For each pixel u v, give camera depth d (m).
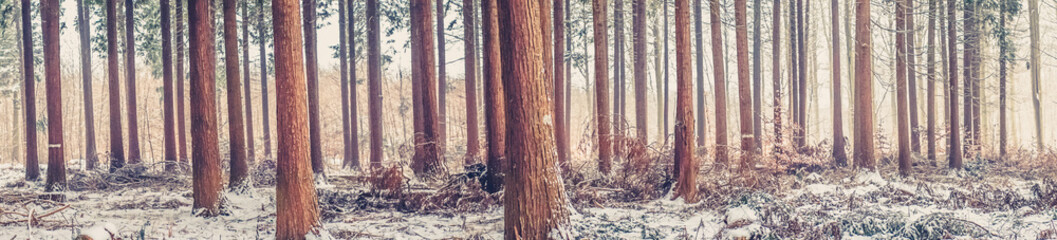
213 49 21.83
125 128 51.59
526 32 9.45
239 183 16.95
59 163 18.70
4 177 24.97
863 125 20.05
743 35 18.73
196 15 13.98
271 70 36.53
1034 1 32.34
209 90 14.19
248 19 31.45
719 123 19.92
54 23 18.64
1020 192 16.03
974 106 30.09
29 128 22.03
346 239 10.99
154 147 50.84
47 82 18.56
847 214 11.95
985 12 27.19
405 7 36.03
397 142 38.31
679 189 15.34
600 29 19.38
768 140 22.11
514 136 9.53
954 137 22.61
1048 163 24.25
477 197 15.06
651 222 12.16
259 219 13.50
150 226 12.29
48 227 12.06
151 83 62.47
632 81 44.03
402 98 43.53
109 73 24.34
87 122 31.48
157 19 29.91
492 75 16.50
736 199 13.38
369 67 26.03
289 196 10.33
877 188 17.58
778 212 11.48
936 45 29.12
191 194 17.80
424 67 21.28
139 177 21.86
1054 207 12.63
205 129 14.05
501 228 12.09
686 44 15.56
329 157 42.88
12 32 40.72
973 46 27.77
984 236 10.03
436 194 15.38
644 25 27.08
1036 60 31.97
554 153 9.73
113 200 16.84
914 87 30.31
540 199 9.48
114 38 24.39
